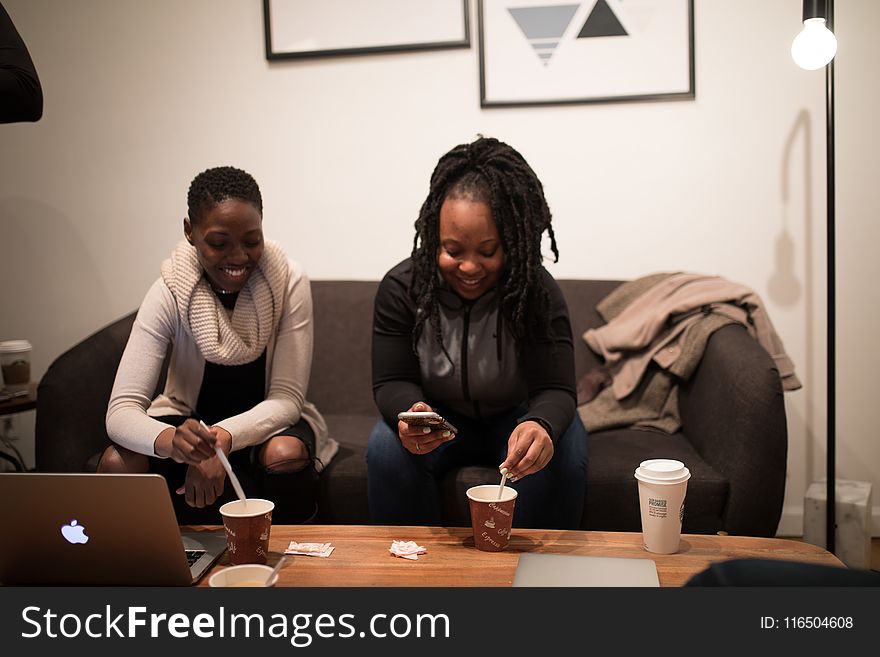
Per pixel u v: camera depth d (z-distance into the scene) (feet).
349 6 8.17
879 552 7.71
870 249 7.88
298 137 8.39
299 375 5.99
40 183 8.67
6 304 8.81
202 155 8.50
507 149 5.19
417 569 3.88
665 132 7.98
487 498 4.24
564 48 7.99
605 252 8.20
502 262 5.08
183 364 6.11
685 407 6.77
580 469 5.28
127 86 8.49
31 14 8.48
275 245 6.15
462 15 8.05
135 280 8.70
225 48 8.36
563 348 5.44
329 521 6.12
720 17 7.81
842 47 7.72
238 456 5.91
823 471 8.15
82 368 6.31
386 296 5.65
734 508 5.75
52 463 6.06
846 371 8.02
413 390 5.49
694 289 7.23
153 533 3.65
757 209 7.98
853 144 7.80
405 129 8.27
